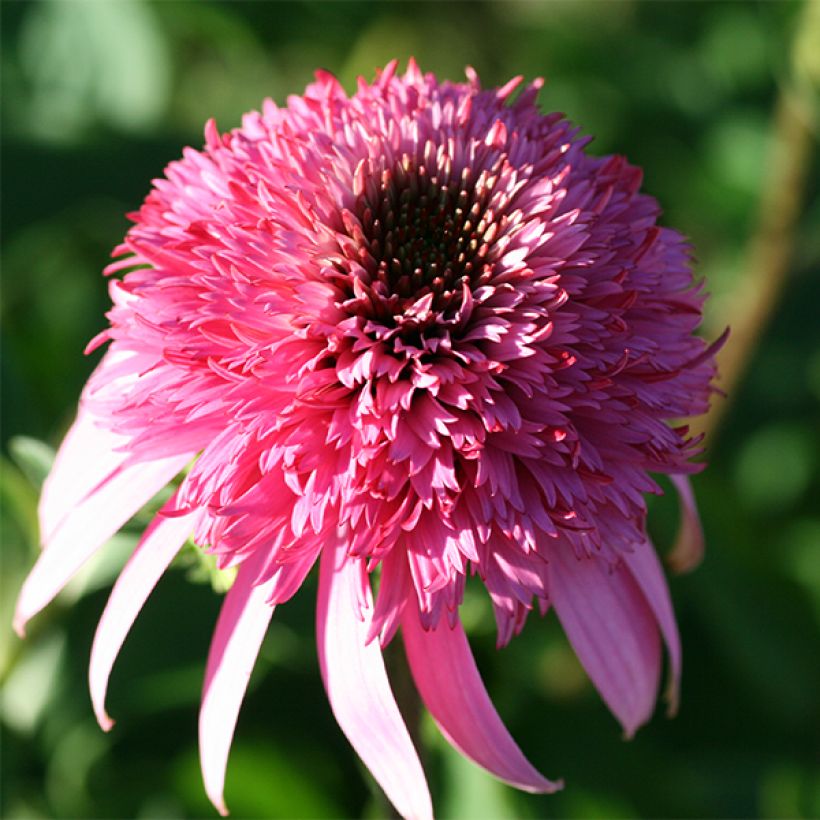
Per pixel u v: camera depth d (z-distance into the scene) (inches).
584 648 9.1
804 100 11.8
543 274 8.8
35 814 11.3
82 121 12.9
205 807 11.2
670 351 9.1
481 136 9.3
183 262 8.9
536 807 11.1
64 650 11.1
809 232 12.9
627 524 9.0
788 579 11.9
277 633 10.5
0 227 12.5
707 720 12.0
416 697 9.1
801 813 11.6
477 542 8.7
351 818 11.3
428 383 8.6
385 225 9.0
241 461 8.6
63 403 12.0
